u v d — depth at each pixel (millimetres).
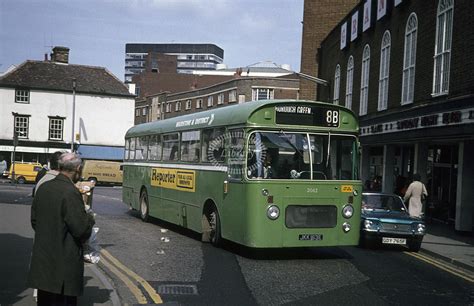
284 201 9984
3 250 10023
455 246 13375
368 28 25156
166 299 7191
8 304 6293
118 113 53969
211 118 11969
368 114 24984
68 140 51469
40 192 5066
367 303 7250
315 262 10391
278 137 10180
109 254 10641
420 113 17969
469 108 14344
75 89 51156
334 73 32750
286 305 7023
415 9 19703
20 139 49562
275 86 57281
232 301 7152
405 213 13547
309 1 39406
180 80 91562
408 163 23734
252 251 11391
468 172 16047
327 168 10461
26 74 50844
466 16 15391
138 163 17656
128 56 181375
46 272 4914
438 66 17625
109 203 24719
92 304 6590
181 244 12125
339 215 10414
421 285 8641
